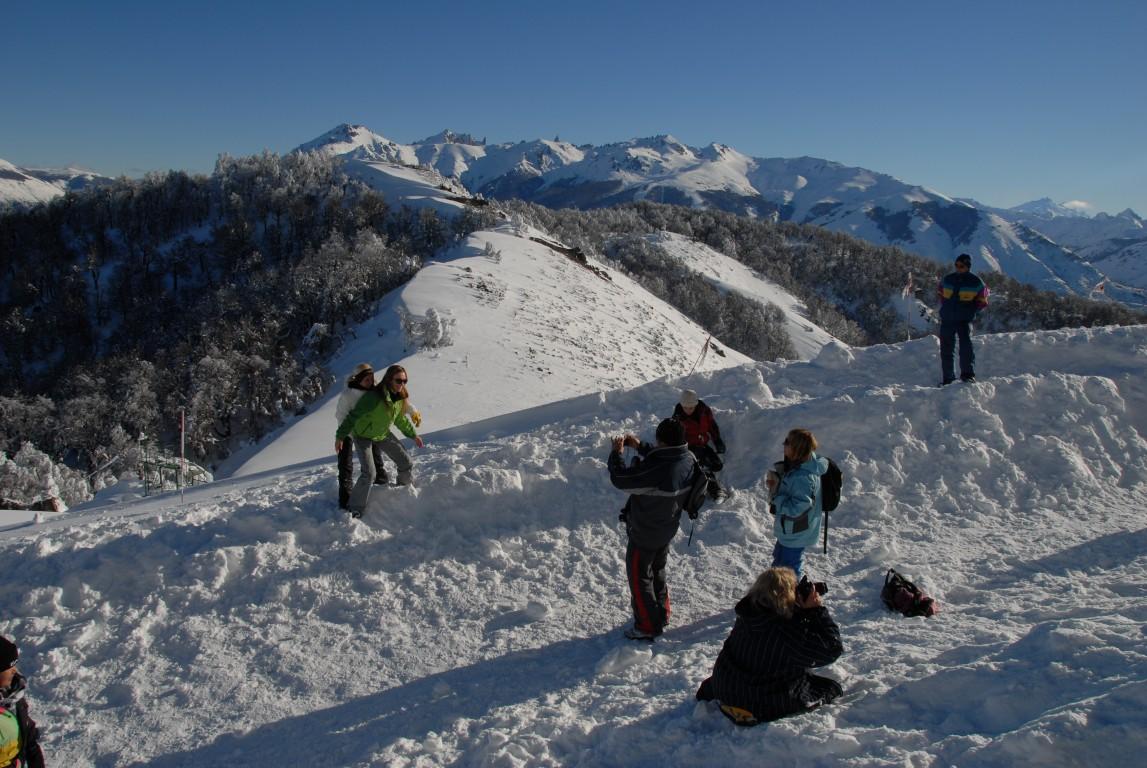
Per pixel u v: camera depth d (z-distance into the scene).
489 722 4.55
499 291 62.56
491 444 9.15
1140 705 3.03
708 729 4.05
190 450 50.53
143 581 6.25
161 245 120.31
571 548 6.87
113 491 18.03
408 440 11.29
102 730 4.91
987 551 6.47
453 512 7.10
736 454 8.15
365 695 5.12
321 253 84.81
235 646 5.70
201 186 130.75
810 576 6.26
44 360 97.56
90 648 5.67
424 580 6.40
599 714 4.47
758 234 187.88
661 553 5.70
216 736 4.80
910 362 10.33
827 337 126.25
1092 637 3.74
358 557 6.58
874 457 7.92
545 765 4.03
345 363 50.59
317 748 4.59
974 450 7.91
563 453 8.07
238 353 57.28
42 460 35.19
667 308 95.50
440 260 79.69
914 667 4.23
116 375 71.62
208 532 6.76
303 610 6.08
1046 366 9.86
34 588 6.13
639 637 5.48
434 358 45.28
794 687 3.97
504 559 6.68
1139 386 9.10
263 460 33.94
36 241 119.38
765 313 120.12
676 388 10.07
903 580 5.57
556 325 58.44
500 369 44.88
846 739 3.49
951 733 3.47
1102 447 8.20
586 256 104.50
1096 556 6.18
